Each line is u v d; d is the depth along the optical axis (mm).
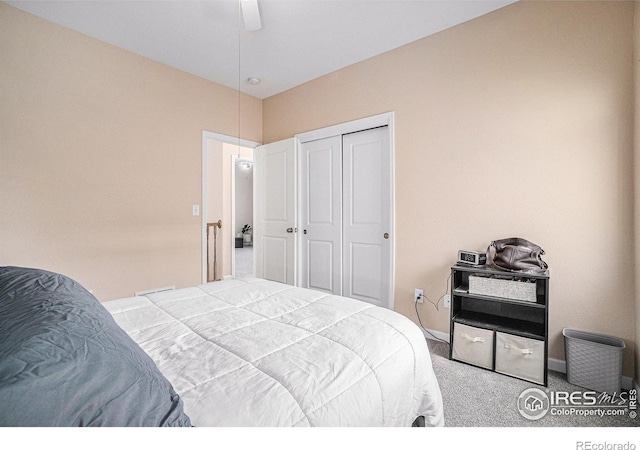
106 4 2137
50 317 611
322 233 3406
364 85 2938
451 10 2229
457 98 2398
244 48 2721
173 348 984
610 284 1829
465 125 2361
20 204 2174
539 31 2051
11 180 2139
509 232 2174
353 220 3166
